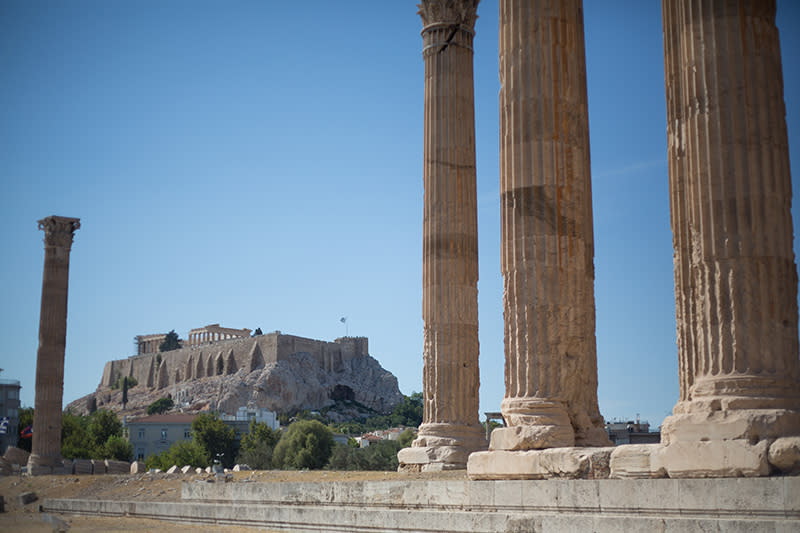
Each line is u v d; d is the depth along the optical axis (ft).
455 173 85.10
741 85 44.62
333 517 63.26
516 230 56.44
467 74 88.02
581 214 56.54
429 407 82.48
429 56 88.17
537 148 56.44
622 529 42.24
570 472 48.70
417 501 57.98
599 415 55.83
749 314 42.98
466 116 86.94
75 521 98.37
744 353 42.83
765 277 43.21
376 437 524.52
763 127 44.34
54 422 189.88
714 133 44.75
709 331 43.93
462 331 82.43
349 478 83.41
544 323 54.54
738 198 43.86
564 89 57.31
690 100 45.96
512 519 48.26
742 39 45.01
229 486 83.46
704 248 44.47
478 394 83.05
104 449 403.13
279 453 385.09
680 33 47.06
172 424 540.93
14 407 388.16
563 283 54.90
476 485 53.01
